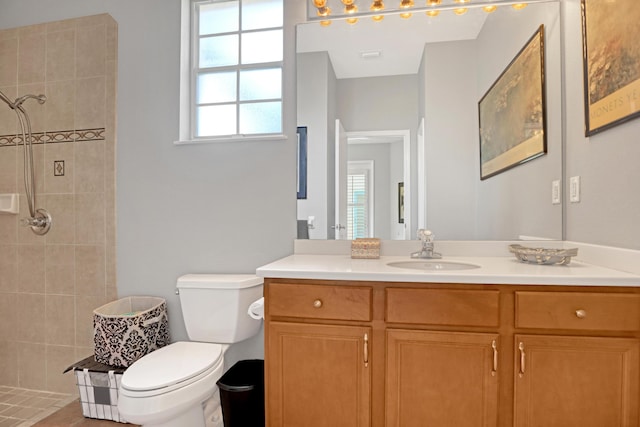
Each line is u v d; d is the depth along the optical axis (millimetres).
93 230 2152
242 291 1776
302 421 1368
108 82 2141
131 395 1321
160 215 2076
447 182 1851
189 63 2156
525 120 1753
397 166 1895
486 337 1243
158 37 2088
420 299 1283
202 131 2193
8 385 2273
